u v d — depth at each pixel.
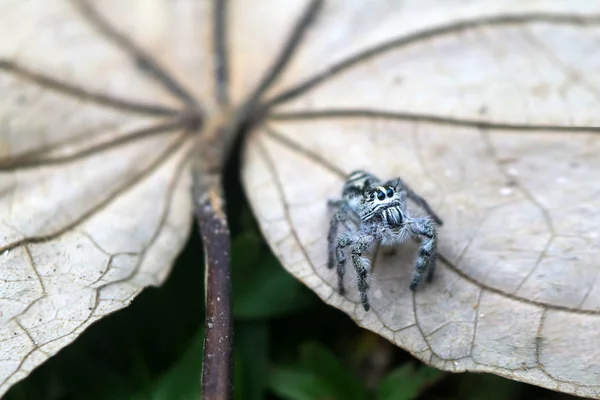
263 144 0.13
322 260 0.12
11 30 0.14
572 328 0.11
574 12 0.13
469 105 0.12
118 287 0.11
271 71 0.13
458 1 0.13
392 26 0.13
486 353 0.11
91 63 0.13
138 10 0.14
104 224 0.12
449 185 0.12
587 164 0.12
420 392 0.12
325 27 0.14
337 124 0.13
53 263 0.12
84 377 0.12
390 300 0.11
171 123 0.13
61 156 0.13
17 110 0.13
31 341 0.11
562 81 0.13
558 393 0.12
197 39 0.14
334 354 0.13
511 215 0.12
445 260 0.11
